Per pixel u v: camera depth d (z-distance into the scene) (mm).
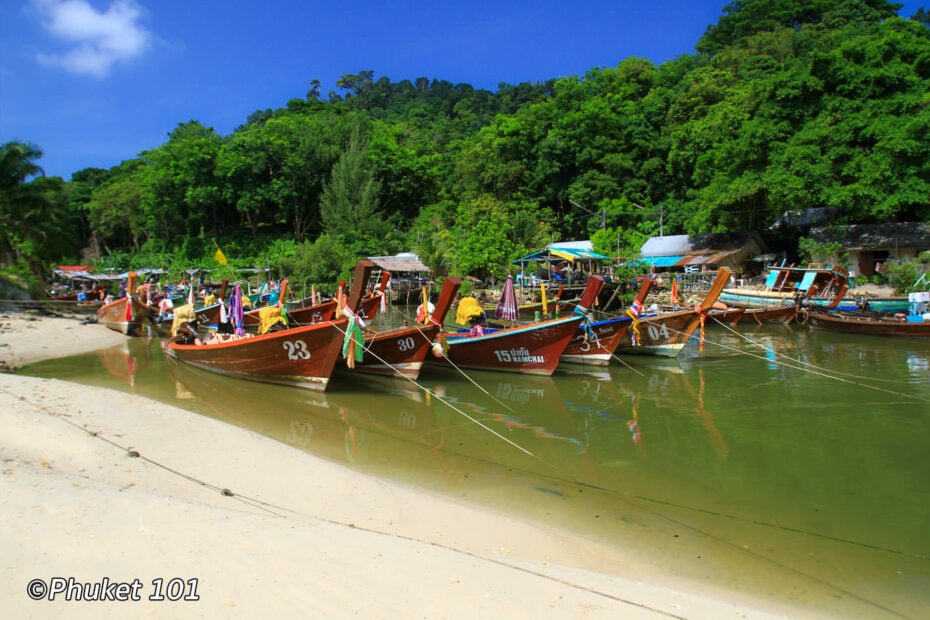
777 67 51344
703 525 7082
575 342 16922
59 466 7934
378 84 144750
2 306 30172
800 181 31594
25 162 33625
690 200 48219
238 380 15445
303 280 43500
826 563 6172
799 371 16516
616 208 48188
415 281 42656
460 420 11891
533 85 110750
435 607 4605
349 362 13039
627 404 13141
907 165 30328
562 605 4809
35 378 13617
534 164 56500
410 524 6887
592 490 8172
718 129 41969
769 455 9609
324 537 5859
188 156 56594
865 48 33812
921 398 13219
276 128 60188
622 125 52906
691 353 19891
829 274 27438
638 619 4707
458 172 63250
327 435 10812
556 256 38500
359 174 56500
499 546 6387
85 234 74625
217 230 61844
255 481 7992
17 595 4441
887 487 8242
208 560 5168
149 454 8797
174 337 18688
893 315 23531
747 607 5199
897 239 32188
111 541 5410
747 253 39594
